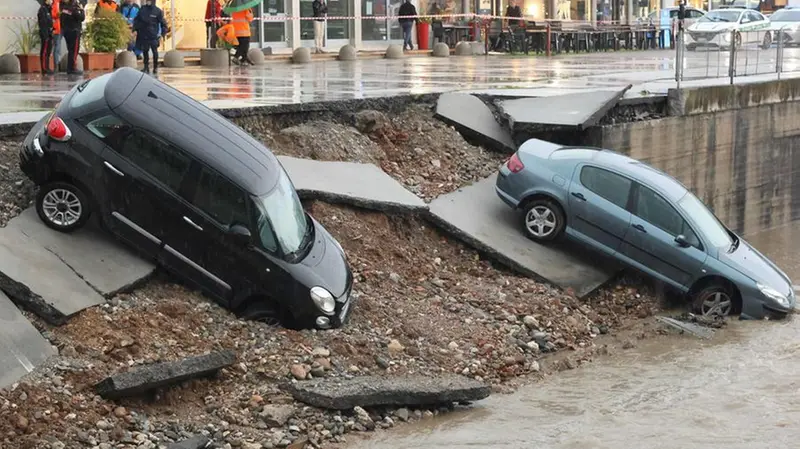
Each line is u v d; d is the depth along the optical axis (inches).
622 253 710.5
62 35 1150.3
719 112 973.8
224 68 1301.7
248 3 1360.7
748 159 1020.5
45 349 459.2
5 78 1055.6
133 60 1219.9
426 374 525.7
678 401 522.9
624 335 642.8
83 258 525.7
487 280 673.0
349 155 738.2
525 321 618.8
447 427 476.4
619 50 2060.8
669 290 716.7
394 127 802.8
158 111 549.3
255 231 533.6
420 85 1000.9
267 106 735.7
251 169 546.0
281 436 445.1
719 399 526.6
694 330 652.7
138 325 494.6
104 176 535.5
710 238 703.1
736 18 2016.5
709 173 969.5
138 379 441.7
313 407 467.8
